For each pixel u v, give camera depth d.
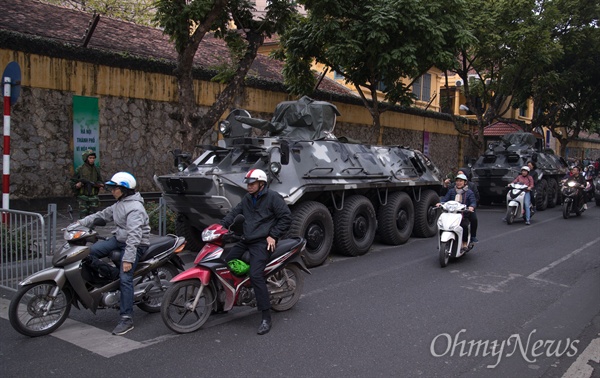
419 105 25.62
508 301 6.58
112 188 5.47
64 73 12.06
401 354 4.85
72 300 5.43
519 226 13.48
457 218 8.62
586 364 4.67
